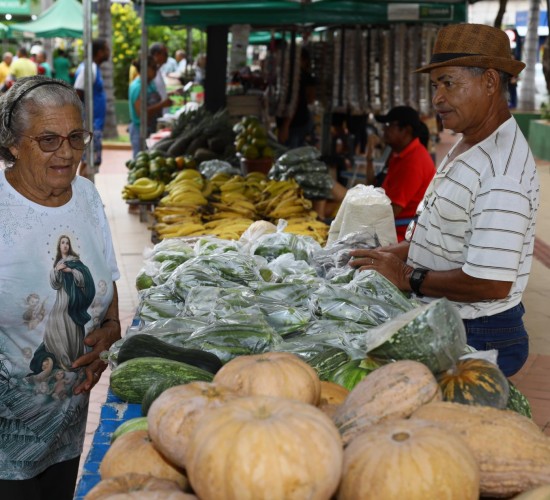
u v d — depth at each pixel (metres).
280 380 2.17
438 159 18.12
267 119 12.20
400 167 6.52
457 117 3.38
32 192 2.93
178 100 22.14
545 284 8.88
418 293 3.52
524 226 3.23
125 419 2.67
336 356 2.90
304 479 1.67
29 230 2.90
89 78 9.79
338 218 5.28
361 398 2.16
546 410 5.73
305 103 12.30
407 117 6.45
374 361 2.64
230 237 6.00
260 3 9.51
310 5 9.38
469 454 1.83
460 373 2.49
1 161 2.92
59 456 3.15
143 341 2.95
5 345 2.95
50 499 3.22
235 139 10.69
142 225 11.20
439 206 3.44
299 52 11.95
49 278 2.93
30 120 2.79
